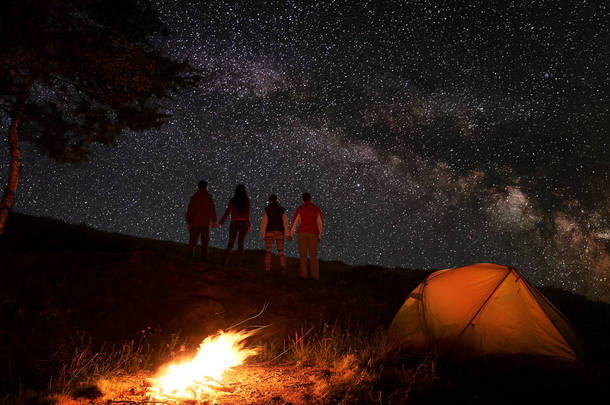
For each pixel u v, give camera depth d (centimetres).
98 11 848
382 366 463
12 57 692
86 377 421
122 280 715
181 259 910
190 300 684
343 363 467
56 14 713
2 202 791
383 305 771
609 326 732
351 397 386
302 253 952
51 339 504
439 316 548
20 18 667
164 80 927
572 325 527
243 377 443
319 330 614
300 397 385
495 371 462
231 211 970
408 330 567
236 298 732
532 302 523
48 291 631
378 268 1225
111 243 1075
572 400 395
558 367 466
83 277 702
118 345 517
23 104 844
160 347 529
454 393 407
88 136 1009
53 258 778
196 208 975
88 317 580
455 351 509
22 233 1032
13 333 497
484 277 553
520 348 499
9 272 686
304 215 955
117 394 384
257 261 1268
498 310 523
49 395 365
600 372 456
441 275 592
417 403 379
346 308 725
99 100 927
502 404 382
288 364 490
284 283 863
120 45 820
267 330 612
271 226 978
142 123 989
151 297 678
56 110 989
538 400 394
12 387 387
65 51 758
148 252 873
